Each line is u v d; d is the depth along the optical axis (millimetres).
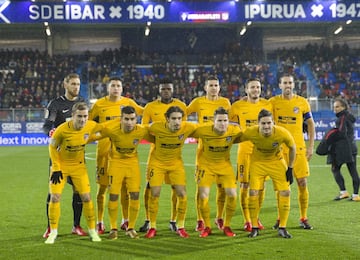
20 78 30547
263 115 6133
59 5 27891
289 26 35062
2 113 25141
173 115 6133
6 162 16672
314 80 31812
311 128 7203
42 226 7023
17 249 5750
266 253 5441
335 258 5219
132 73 31094
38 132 25250
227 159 6543
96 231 6473
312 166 14477
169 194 9750
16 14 27688
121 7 28219
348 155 8828
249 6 28531
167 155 6453
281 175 6352
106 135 6320
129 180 6430
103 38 35094
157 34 35031
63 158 6270
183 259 5266
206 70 32312
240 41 35344
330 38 35594
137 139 6352
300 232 6461
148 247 5801
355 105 25344
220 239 6160
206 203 6375
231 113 7141
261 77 31375
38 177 12750
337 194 9578
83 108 6012
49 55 32969
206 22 28703
